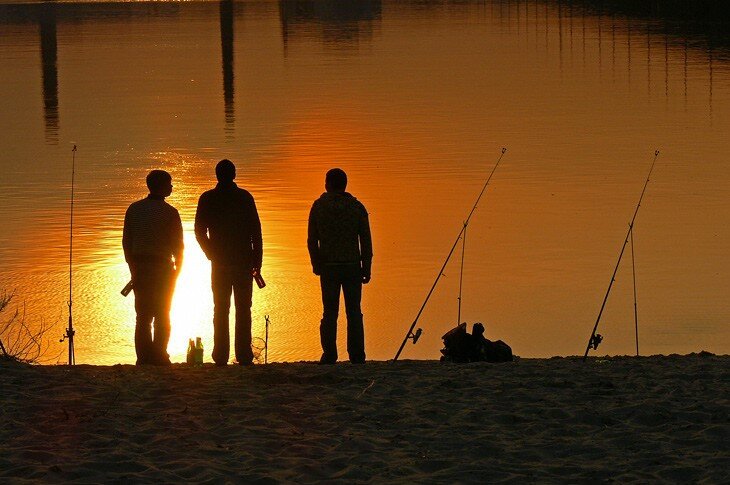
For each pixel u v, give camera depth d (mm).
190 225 81125
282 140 124688
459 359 35188
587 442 22453
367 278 34062
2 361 31828
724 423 23766
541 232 77438
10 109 155625
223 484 19656
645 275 65625
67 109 155250
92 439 22531
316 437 22812
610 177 98375
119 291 60438
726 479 19719
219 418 24438
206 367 31578
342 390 27516
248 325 34625
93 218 81812
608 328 55500
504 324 56312
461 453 21797
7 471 20328
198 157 114938
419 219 82312
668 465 20672
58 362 46344
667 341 52812
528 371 31203
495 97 163375
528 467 20828
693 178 97000
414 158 110438
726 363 33656
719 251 71062
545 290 62719
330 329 34281
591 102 155375
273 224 80000
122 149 121000
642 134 124250
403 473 20438
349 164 107750
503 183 96312
